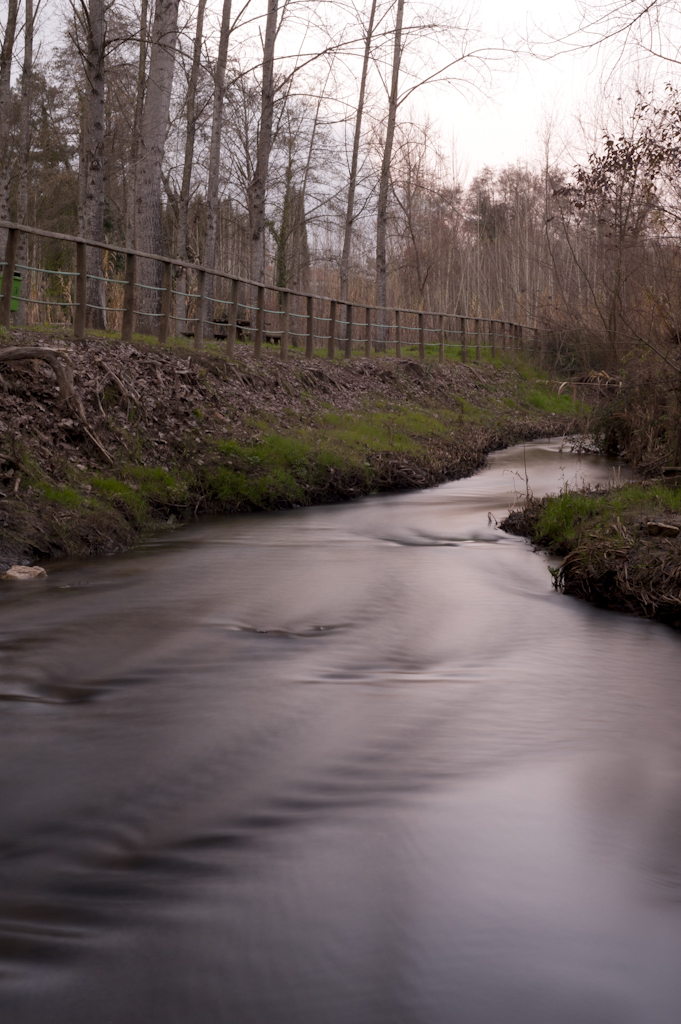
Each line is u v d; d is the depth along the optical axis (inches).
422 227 1716.3
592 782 170.7
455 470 711.1
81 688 220.1
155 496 474.0
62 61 1238.9
